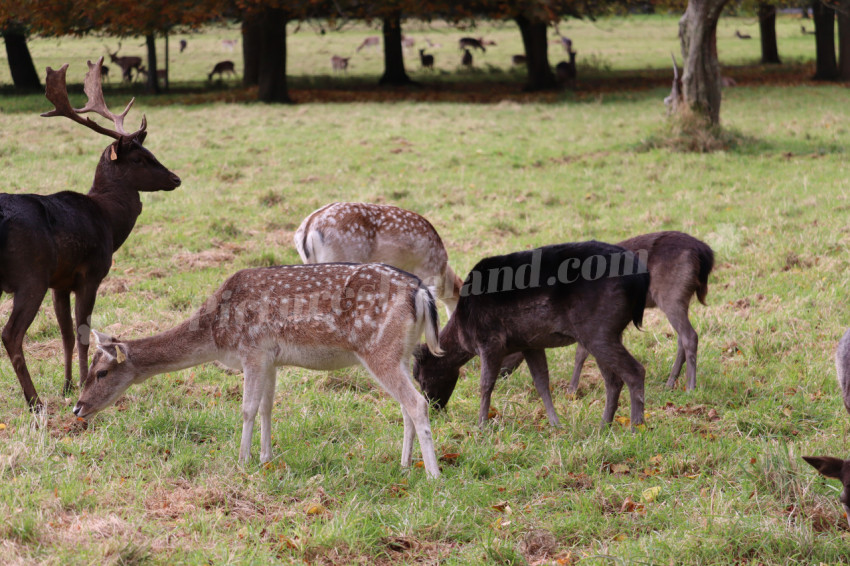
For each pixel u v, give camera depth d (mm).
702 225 11266
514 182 14531
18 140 17406
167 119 21453
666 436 5785
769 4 35688
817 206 11891
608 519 4680
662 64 41156
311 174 14984
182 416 5996
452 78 36969
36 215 5973
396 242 7812
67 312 6578
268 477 5090
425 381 6520
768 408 6230
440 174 15109
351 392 6746
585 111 23328
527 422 6258
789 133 18188
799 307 8180
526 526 4613
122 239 7176
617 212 12219
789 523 4504
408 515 4664
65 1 24938
